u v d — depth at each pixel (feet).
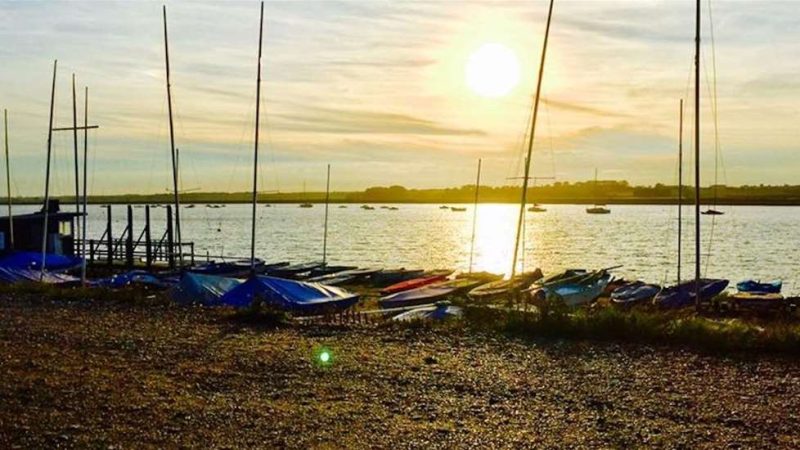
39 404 48.44
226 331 75.15
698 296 94.27
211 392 52.31
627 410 48.65
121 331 74.69
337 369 59.26
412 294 110.42
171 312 86.63
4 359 61.16
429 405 49.57
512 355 64.28
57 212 169.48
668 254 263.49
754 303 102.78
